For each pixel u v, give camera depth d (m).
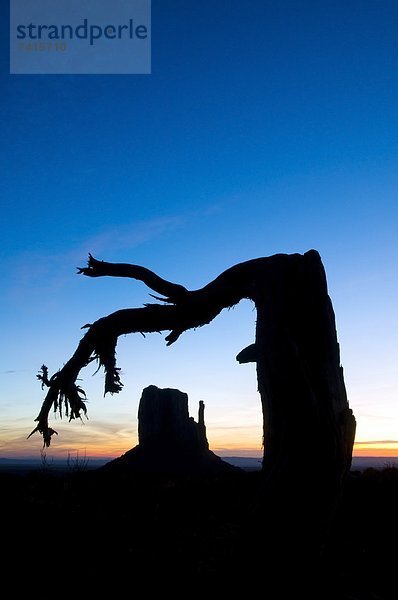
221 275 8.79
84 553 9.21
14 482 16.05
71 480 18.08
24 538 9.67
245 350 8.61
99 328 8.73
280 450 7.59
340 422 7.67
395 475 17.47
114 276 9.21
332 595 7.09
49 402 8.73
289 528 7.19
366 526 12.09
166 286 8.92
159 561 9.01
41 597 7.30
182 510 15.29
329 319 8.08
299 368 7.65
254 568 7.07
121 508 14.64
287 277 8.22
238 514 14.59
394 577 8.46
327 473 7.39
